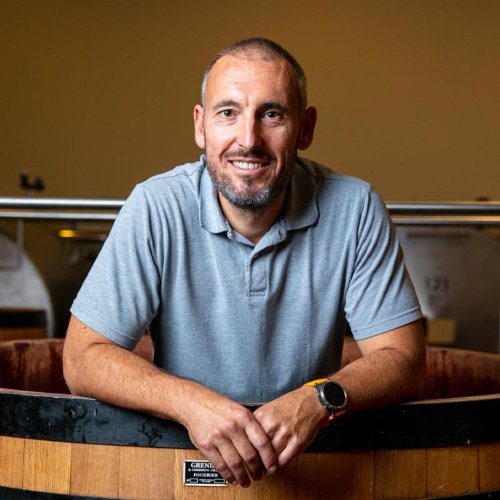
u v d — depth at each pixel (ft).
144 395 4.18
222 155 4.70
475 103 23.57
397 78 23.57
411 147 23.56
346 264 5.09
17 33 23.29
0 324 14.73
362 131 23.49
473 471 4.47
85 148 23.26
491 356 6.55
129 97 23.31
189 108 23.39
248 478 4.10
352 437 4.26
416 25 23.63
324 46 23.58
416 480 4.35
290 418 4.07
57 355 7.24
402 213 8.19
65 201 7.80
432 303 16.48
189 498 4.21
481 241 16.38
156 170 23.31
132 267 4.85
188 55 23.43
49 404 4.33
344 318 5.35
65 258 16.29
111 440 4.25
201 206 4.93
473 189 23.56
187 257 4.91
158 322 5.04
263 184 4.69
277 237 4.83
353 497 4.28
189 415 4.07
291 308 4.97
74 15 23.38
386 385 4.45
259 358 4.94
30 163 23.21
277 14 23.59
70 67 23.31
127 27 23.40
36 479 4.36
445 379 7.02
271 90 4.63
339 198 5.13
